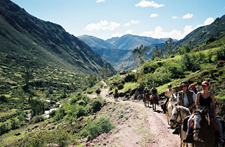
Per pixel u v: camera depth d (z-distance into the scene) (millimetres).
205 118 5184
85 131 21766
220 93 17844
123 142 9711
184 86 6996
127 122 15094
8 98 122188
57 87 188625
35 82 176250
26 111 93500
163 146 9148
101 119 17688
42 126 44344
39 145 14266
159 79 36094
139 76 49031
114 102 34500
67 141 15508
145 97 23375
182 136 6422
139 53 115250
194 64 35562
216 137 5078
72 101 57844
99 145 9758
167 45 143125
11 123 65250
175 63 40812
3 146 35125
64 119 40812
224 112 12883
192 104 6957
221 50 34406
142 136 10719
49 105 104375
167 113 11039
